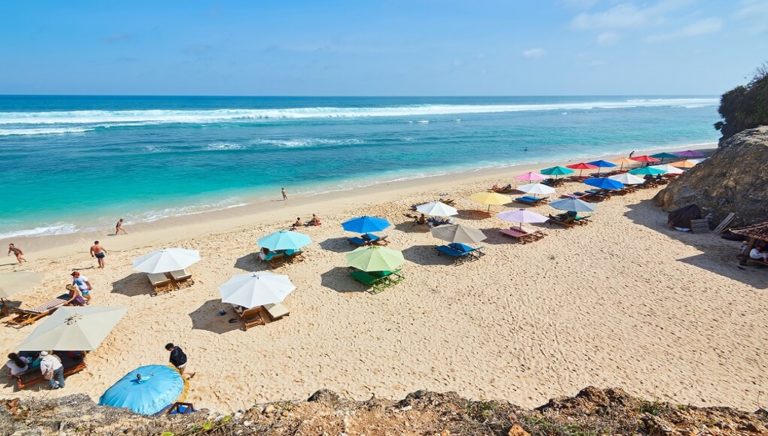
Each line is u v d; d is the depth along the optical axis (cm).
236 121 6994
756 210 1938
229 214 2364
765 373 1028
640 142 5616
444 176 3459
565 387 978
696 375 1021
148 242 1917
